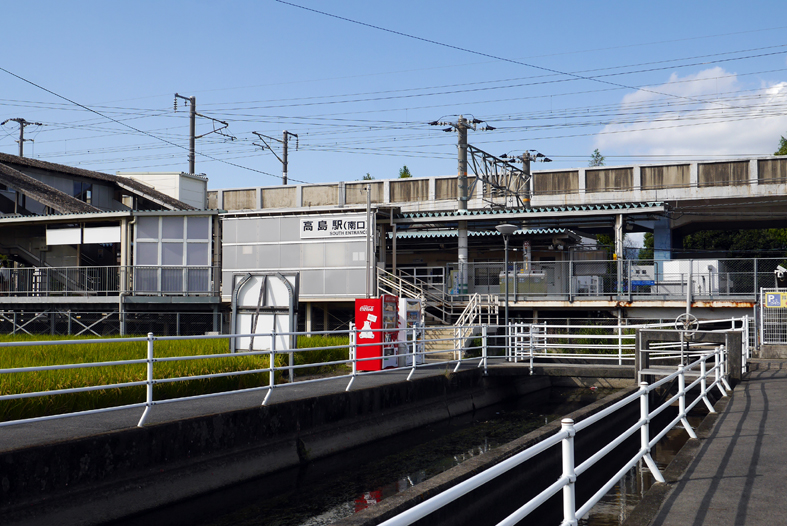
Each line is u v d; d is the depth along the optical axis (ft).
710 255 136.98
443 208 109.40
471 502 21.33
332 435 38.06
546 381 65.82
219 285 79.10
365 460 37.73
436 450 40.27
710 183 94.12
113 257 91.45
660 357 56.54
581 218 77.56
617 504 28.63
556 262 76.23
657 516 17.62
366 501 30.27
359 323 51.49
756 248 135.95
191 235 80.12
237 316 53.21
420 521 18.12
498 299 75.31
